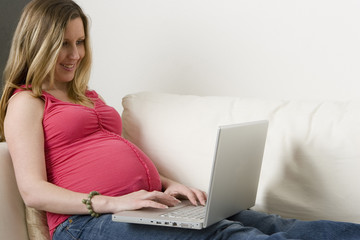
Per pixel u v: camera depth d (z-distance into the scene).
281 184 1.50
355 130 1.43
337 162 1.43
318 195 1.45
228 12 1.90
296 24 1.77
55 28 1.48
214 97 1.71
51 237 1.40
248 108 1.60
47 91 1.57
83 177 1.42
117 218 1.22
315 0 1.72
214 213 1.21
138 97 1.81
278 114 1.56
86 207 1.32
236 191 1.32
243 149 1.30
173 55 2.05
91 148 1.47
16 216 1.40
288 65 1.81
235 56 1.91
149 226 1.25
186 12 1.99
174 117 1.69
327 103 1.54
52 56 1.48
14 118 1.41
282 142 1.52
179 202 1.47
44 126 1.45
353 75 1.69
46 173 1.42
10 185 1.41
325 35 1.72
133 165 1.48
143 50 2.13
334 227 1.20
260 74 1.87
